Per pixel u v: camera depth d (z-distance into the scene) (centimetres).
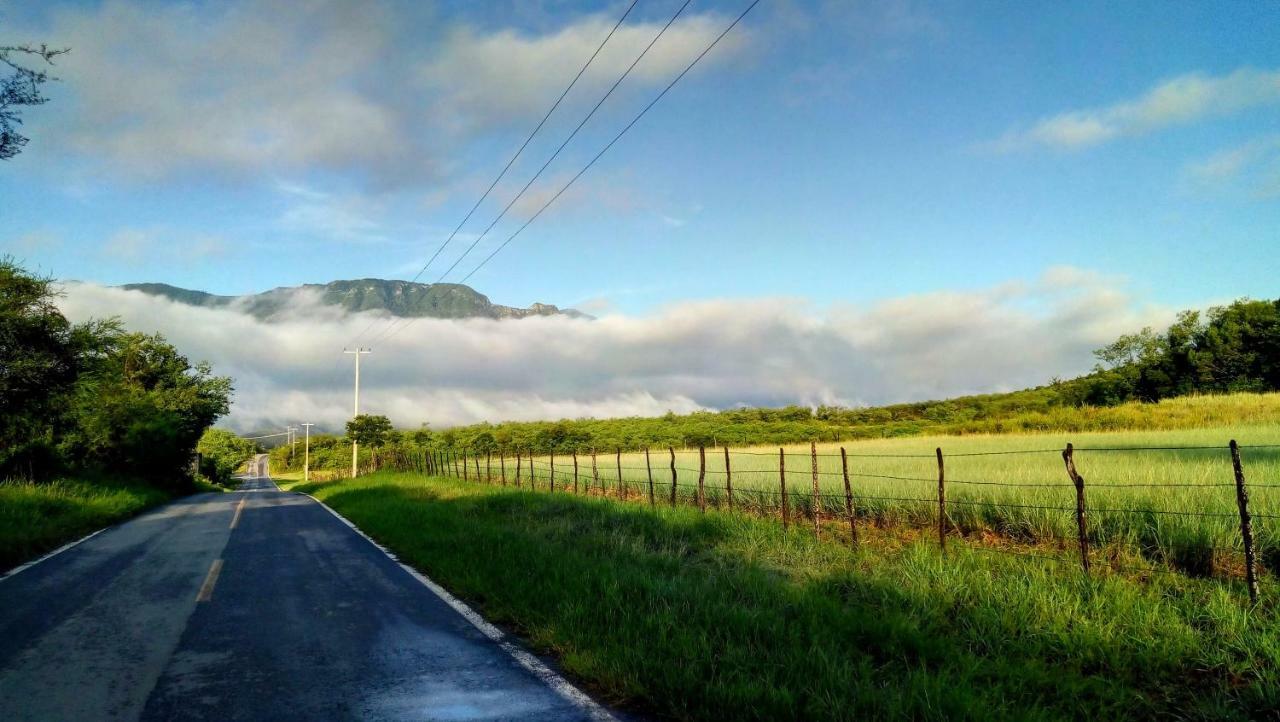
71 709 471
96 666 568
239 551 1243
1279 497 902
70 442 3000
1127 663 509
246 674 544
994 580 699
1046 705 449
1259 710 436
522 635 654
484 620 711
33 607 790
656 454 5000
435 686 511
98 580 960
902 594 667
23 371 2105
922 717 416
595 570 820
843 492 1323
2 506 1495
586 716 451
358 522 1759
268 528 1662
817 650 518
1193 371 5484
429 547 1147
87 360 2444
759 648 538
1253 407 3597
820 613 622
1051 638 552
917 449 2952
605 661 526
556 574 809
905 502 1188
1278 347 5012
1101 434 2997
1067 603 611
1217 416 3534
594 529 1195
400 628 680
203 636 659
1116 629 564
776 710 424
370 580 938
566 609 664
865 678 467
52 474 2552
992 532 1045
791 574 823
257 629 683
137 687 515
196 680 530
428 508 1748
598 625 621
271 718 453
